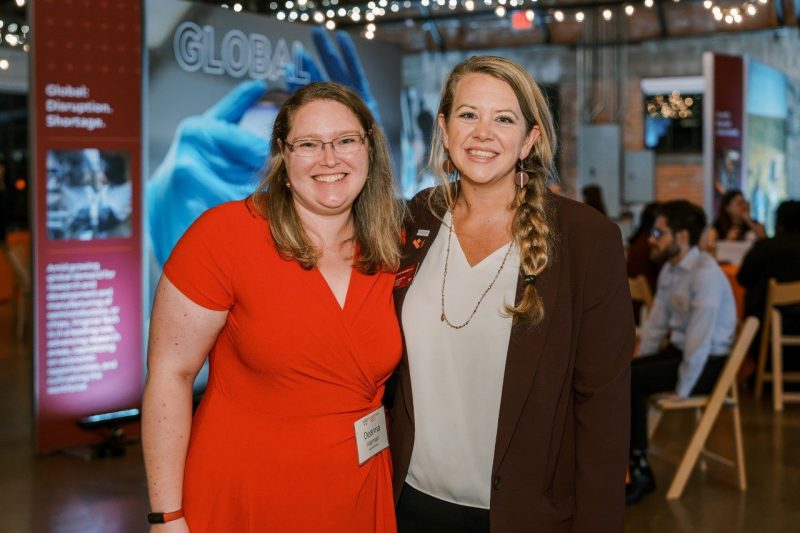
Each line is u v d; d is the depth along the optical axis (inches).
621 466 72.4
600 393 72.4
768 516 161.8
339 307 73.5
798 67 448.1
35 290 190.2
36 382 193.0
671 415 236.1
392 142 287.3
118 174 198.1
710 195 345.7
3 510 162.4
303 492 72.4
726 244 311.3
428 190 83.1
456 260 76.8
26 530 152.8
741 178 365.7
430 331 76.0
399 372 79.2
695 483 180.5
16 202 531.5
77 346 196.4
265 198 73.8
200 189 215.9
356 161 73.3
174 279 70.9
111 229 198.2
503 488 73.1
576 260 72.9
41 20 184.9
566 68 491.2
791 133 446.3
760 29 454.0
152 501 72.4
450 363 75.4
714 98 345.4
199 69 213.2
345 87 75.5
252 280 71.1
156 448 71.9
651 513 163.6
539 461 73.1
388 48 283.1
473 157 74.3
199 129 214.4
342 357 72.9
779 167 428.1
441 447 76.1
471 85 74.7
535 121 75.0
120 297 200.8
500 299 74.1
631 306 74.0
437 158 80.0
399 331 77.2
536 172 75.4
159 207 206.5
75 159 191.8
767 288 250.4
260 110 230.7
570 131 492.7
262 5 399.2
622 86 484.4
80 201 193.3
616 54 482.3
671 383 173.2
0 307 443.5
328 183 72.6
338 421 73.4
